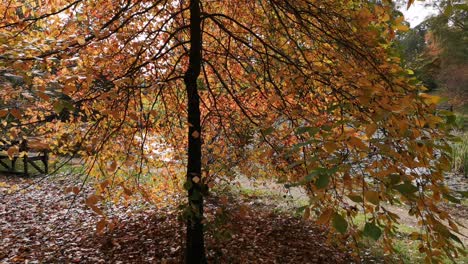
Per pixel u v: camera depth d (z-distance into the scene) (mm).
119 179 4445
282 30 4441
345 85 2477
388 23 3104
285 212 7809
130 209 7812
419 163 2049
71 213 7734
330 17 3340
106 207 7996
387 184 1810
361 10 2791
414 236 2434
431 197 2316
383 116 1826
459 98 18141
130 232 6609
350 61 3043
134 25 5051
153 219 7156
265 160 4637
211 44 5703
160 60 4949
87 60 3652
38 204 8320
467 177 12211
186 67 5547
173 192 6125
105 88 3508
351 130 1829
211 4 5613
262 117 3826
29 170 11828
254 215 7316
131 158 3465
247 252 5809
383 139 1766
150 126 4664
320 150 1900
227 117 5156
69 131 4238
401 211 8695
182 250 5773
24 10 3916
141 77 4609
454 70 16953
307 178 1481
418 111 2184
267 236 6477
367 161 1828
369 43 2875
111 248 5996
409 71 2611
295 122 2932
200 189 3549
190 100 4656
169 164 5480
